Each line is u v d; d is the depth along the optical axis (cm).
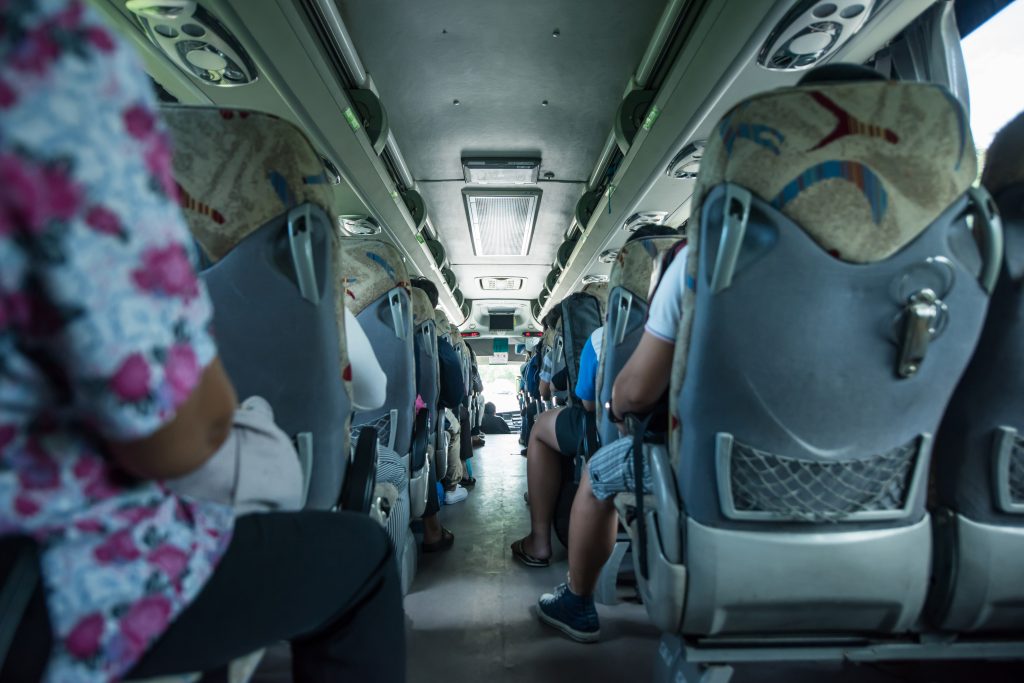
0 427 39
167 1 203
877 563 97
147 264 41
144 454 43
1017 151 96
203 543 56
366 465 117
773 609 100
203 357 47
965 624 106
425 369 261
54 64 36
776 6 203
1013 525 102
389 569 81
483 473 516
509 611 206
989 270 87
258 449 69
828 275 86
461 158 477
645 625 193
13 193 35
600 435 198
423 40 313
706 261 92
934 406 93
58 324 37
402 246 566
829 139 85
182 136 91
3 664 41
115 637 46
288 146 94
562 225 672
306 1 254
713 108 281
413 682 161
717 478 98
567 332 269
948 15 198
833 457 94
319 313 99
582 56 330
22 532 43
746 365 91
